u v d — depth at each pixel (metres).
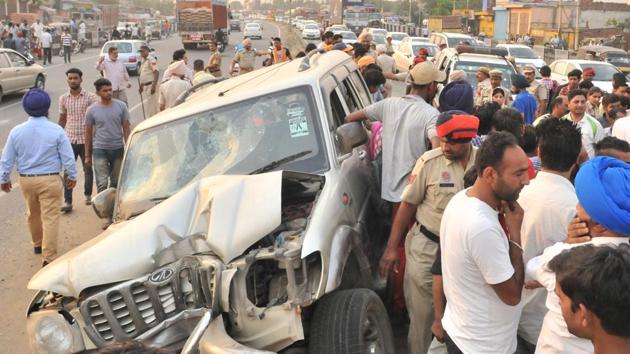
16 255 7.32
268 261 3.75
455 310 3.19
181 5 45.03
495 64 14.02
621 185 2.62
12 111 17.75
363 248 4.29
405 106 5.10
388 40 27.55
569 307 1.93
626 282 1.80
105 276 3.54
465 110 5.28
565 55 37.69
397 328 5.12
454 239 3.07
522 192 3.46
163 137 4.80
